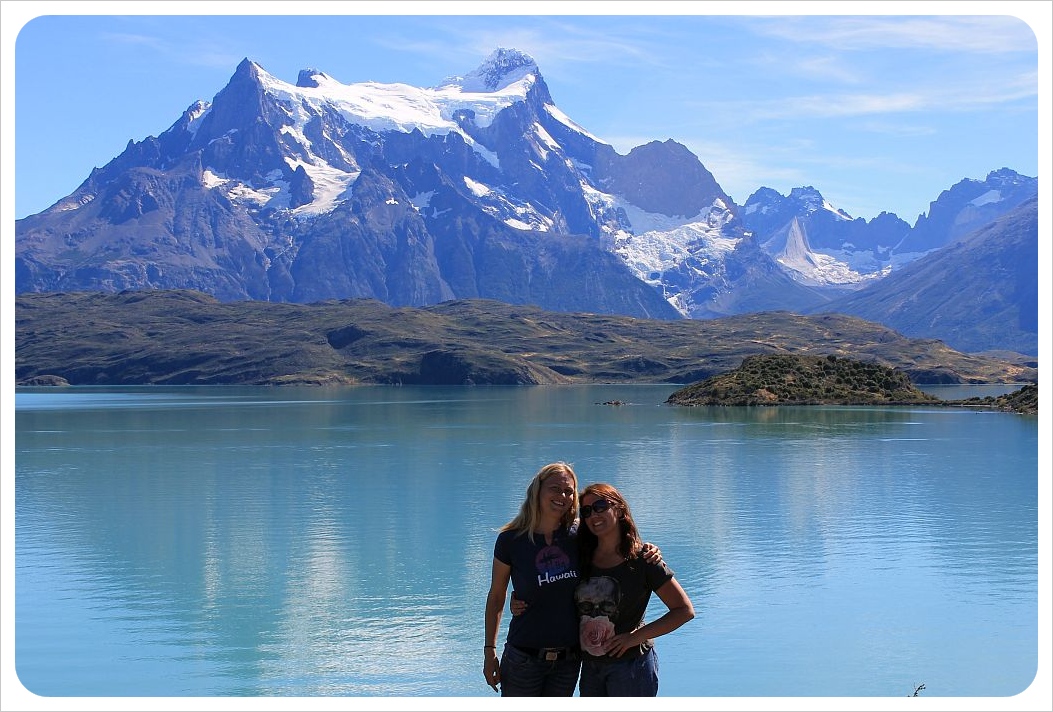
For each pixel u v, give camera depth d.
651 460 78.19
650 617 31.47
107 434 114.31
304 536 45.94
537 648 16.42
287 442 100.75
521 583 16.53
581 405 185.38
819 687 25.53
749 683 25.83
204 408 181.38
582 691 16.70
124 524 49.59
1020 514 50.12
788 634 29.81
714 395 174.38
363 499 57.75
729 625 30.69
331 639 29.75
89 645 29.28
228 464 78.56
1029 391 153.62
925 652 28.14
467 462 78.88
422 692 25.50
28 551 42.84
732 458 79.44
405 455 85.31
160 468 75.94
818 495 57.28
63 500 58.12
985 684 25.70
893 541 43.12
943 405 164.38
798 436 102.25
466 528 47.81
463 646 29.06
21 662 27.80
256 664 27.56
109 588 35.97
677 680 26.08
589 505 16.36
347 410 170.38
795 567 38.19
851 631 30.02
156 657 28.25
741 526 46.94
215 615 32.34
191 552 42.34
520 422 131.88
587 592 16.44
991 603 33.09
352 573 38.19
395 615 32.25
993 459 77.56
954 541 43.09
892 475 67.19
